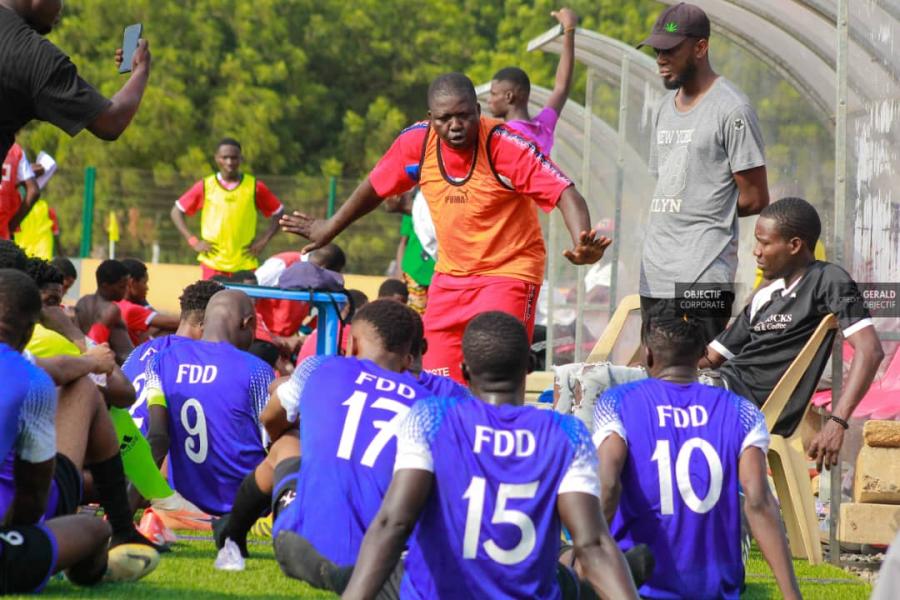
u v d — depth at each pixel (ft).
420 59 438.40
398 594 49.14
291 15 428.15
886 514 85.35
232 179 196.95
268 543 80.38
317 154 419.74
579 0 442.91
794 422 85.81
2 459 54.60
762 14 98.32
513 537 44.73
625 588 43.73
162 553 74.43
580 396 79.82
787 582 52.49
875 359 80.18
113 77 385.70
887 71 87.97
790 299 84.38
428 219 163.84
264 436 79.56
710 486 54.13
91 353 67.00
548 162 81.51
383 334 59.06
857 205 87.56
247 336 83.92
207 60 405.39
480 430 45.29
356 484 55.26
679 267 88.43
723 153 87.40
